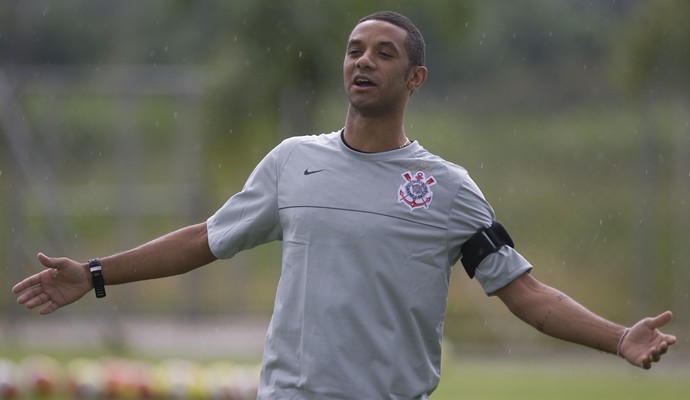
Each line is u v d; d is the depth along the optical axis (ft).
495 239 56.85
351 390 54.03
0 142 253.03
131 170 241.96
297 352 55.06
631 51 244.22
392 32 57.00
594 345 55.88
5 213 268.62
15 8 248.11
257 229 58.18
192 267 59.82
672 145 273.75
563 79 346.95
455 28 229.25
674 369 207.31
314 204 55.83
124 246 240.73
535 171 298.76
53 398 150.41
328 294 54.65
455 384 177.58
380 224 55.16
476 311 252.21
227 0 232.53
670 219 264.52
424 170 56.34
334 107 308.19
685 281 244.22
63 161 326.85
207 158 249.14
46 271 58.34
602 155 301.22
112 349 220.02
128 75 300.40
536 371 201.87
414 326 55.42
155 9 337.72
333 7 222.28
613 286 265.54
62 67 359.46
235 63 231.50
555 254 274.77
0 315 272.72
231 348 224.53
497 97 342.85
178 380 154.40
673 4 239.91
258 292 286.66
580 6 374.63
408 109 342.44
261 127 237.86
